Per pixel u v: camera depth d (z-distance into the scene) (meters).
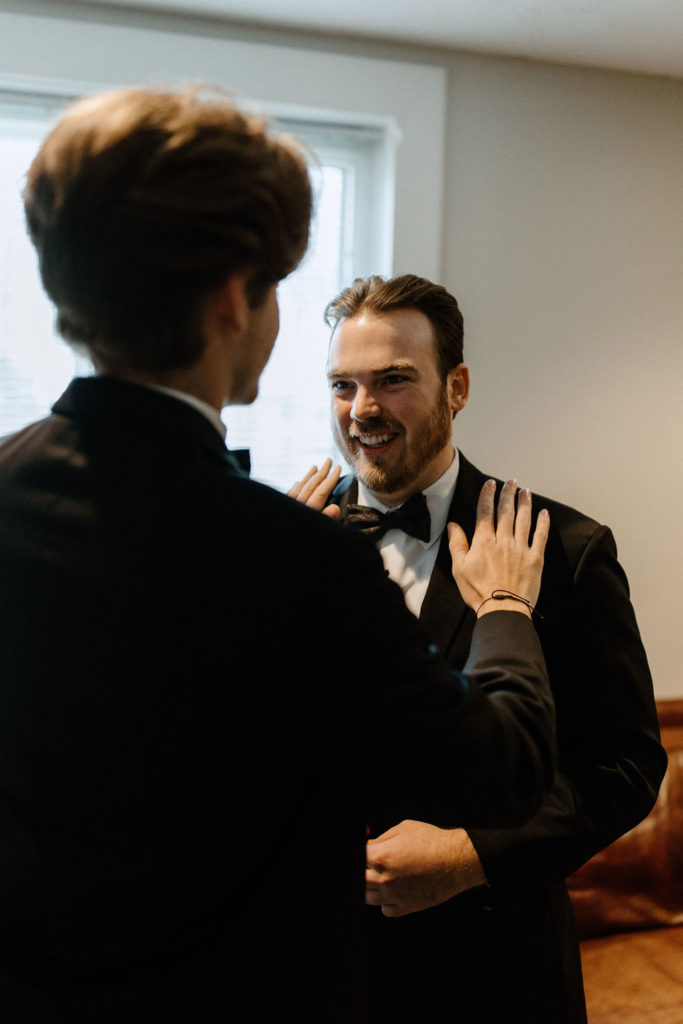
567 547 1.13
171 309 0.60
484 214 2.07
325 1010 0.68
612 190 2.15
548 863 1.02
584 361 2.17
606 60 2.05
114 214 0.57
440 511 1.24
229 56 1.87
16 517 0.65
